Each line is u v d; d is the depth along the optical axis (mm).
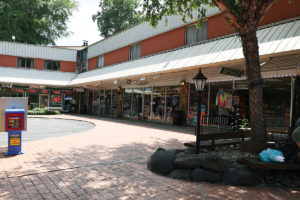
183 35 14484
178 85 14930
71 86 28656
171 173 4645
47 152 6566
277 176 4391
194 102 14195
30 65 28109
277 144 4449
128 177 4527
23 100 6465
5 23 35188
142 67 16109
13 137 6254
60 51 29797
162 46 16188
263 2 5324
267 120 10078
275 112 11430
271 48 7918
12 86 27047
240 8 5578
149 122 17156
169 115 15656
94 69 26406
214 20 12453
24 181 4223
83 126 14859
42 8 40031
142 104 18625
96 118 20562
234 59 8945
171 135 10391
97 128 12742
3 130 6270
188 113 14266
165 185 4125
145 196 3633
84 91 29562
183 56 12906
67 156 6121
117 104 22328
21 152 6352
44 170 4863
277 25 9336
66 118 20094
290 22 8859
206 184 4195
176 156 5070
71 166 5180
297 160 4184
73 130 12766
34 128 13125
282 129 8891
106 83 22016
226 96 12125
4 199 3461
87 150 6906
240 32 5559
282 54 7492
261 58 8219
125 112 20953
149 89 17922
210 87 13445
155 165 4879
